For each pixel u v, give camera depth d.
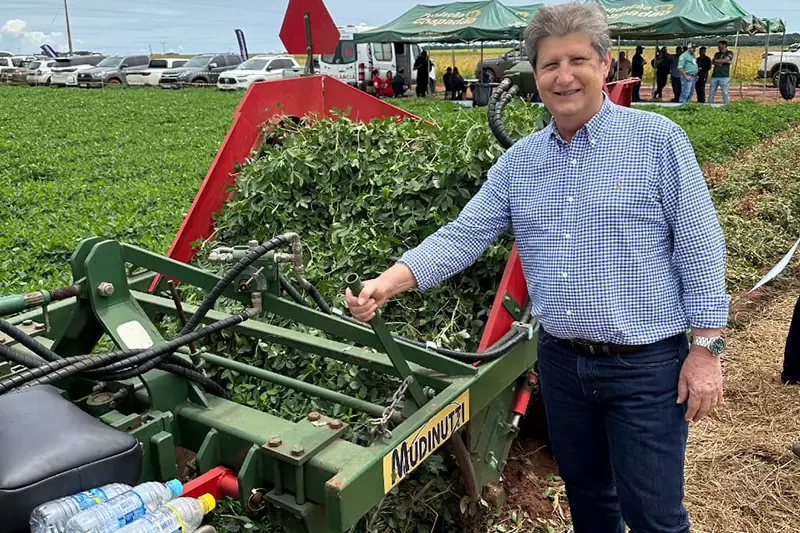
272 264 2.85
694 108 20.66
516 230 2.69
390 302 3.88
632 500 2.65
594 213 2.42
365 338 2.92
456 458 3.05
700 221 2.36
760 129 16.44
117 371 2.44
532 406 4.23
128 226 7.65
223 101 26.31
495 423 3.39
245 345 3.66
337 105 5.54
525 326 3.40
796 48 33.72
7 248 6.92
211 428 2.61
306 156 4.56
